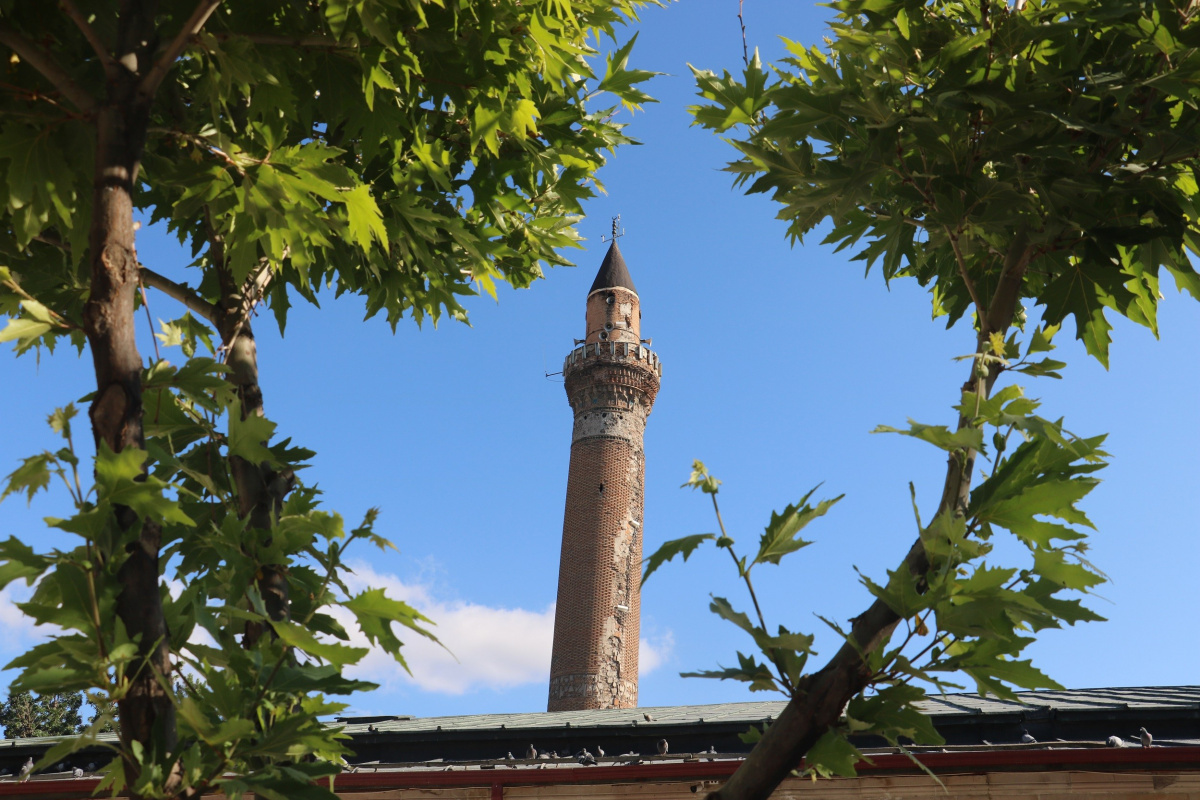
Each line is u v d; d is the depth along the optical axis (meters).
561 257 8.38
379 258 7.16
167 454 4.18
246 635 4.22
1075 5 4.02
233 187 5.08
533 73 7.01
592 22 7.58
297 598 4.06
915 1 4.31
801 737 3.14
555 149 7.65
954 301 5.71
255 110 5.06
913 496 2.98
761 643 2.93
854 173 4.50
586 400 57.59
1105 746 8.75
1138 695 11.80
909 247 5.39
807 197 4.78
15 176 4.52
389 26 5.47
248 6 5.30
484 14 5.93
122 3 4.00
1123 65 4.12
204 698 3.33
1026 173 4.16
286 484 5.19
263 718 3.69
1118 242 4.22
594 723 11.99
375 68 5.47
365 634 3.63
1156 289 4.82
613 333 58.50
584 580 52.16
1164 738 9.78
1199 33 3.88
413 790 10.06
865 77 4.30
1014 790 8.73
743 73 4.86
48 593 3.15
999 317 4.09
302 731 3.42
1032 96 4.02
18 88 4.23
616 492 54.62
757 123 4.88
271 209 4.84
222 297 6.11
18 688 3.01
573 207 7.99
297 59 5.54
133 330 3.62
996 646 2.93
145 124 3.88
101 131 3.79
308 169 4.80
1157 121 4.12
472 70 6.14
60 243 5.67
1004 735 10.12
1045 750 8.70
